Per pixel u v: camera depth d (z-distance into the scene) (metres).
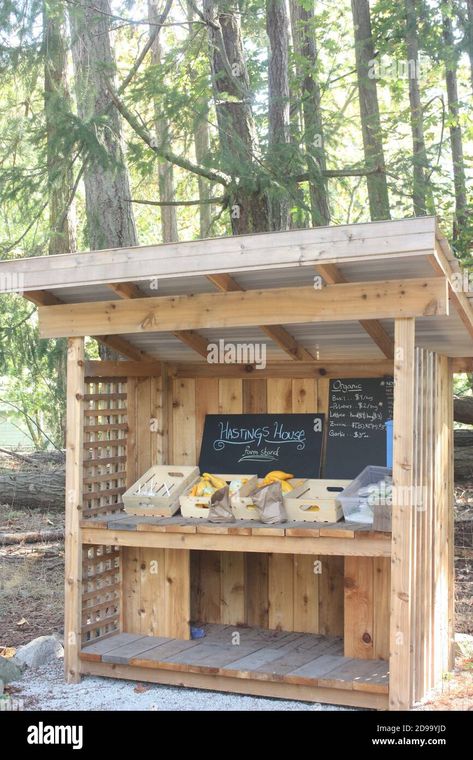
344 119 12.14
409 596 4.48
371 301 4.54
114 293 5.29
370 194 10.50
